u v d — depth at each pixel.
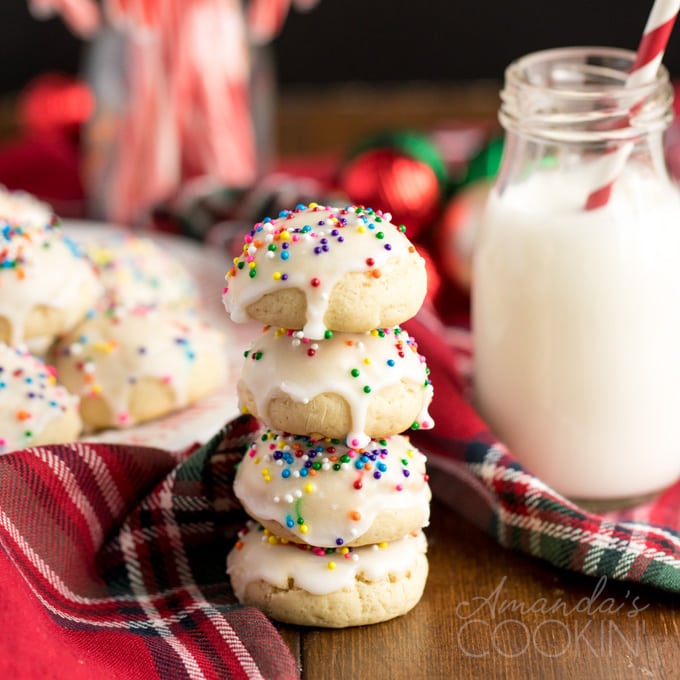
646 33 0.52
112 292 0.62
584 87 0.56
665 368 0.54
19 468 0.49
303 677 0.47
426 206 0.67
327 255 0.47
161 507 0.52
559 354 0.54
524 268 0.54
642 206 0.54
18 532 0.49
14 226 0.56
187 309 0.63
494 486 0.53
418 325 0.57
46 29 1.03
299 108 1.03
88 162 0.74
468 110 1.02
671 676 0.47
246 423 0.52
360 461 0.49
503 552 0.53
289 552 0.49
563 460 0.55
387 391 0.48
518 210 0.54
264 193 0.70
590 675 0.47
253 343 0.50
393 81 1.07
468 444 0.54
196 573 0.52
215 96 0.72
